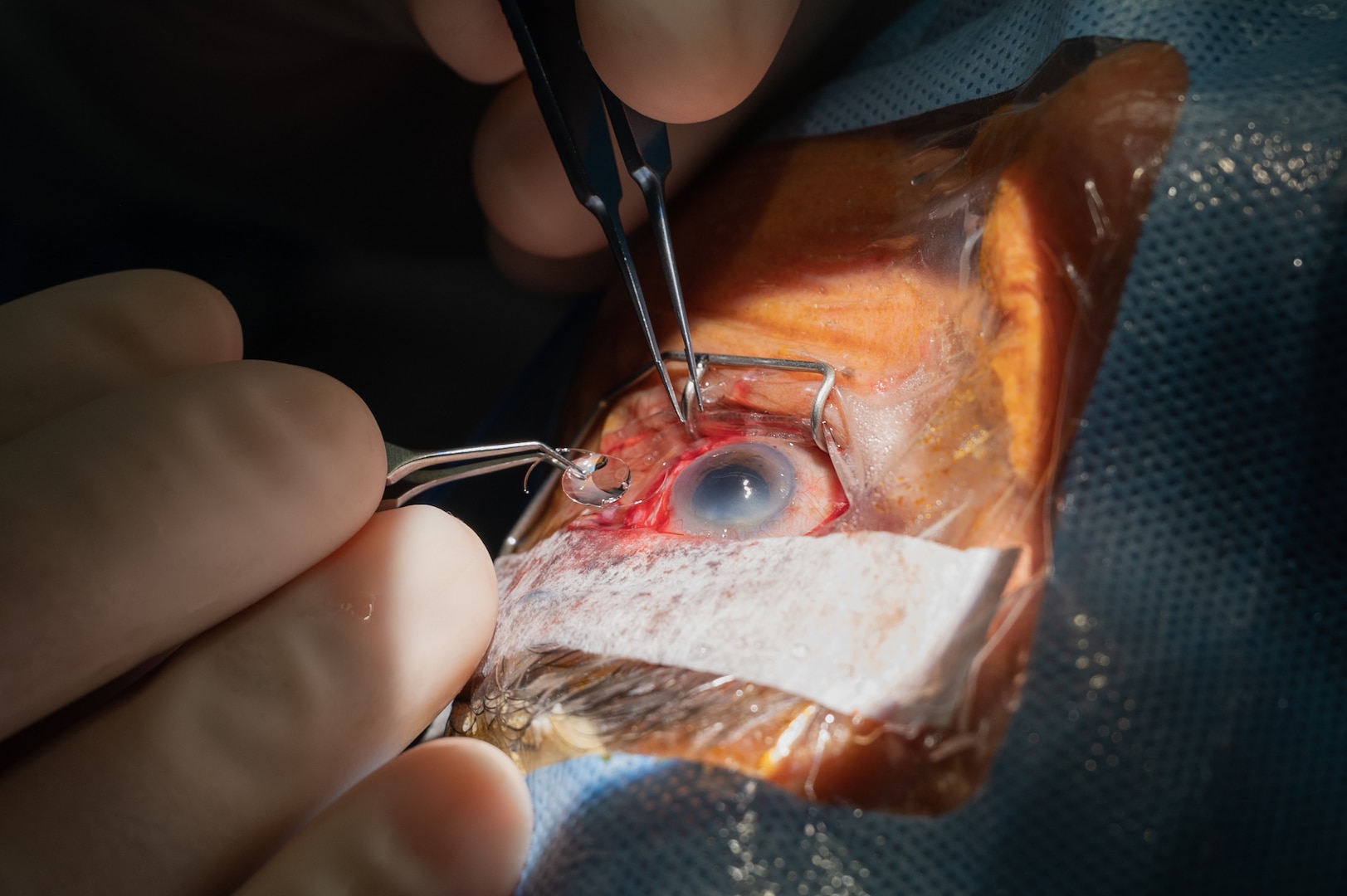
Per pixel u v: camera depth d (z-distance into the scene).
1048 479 0.16
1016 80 0.18
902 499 0.16
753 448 0.19
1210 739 0.15
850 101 0.21
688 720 0.16
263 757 0.17
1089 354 0.16
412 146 0.28
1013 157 0.17
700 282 0.20
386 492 0.18
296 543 0.17
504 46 0.22
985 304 0.17
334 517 0.17
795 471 0.18
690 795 0.15
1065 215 0.16
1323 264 0.16
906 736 0.15
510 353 0.27
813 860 0.15
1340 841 0.15
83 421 0.17
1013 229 0.16
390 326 0.27
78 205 0.26
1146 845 0.15
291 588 0.17
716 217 0.21
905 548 0.16
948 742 0.15
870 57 0.22
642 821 0.15
